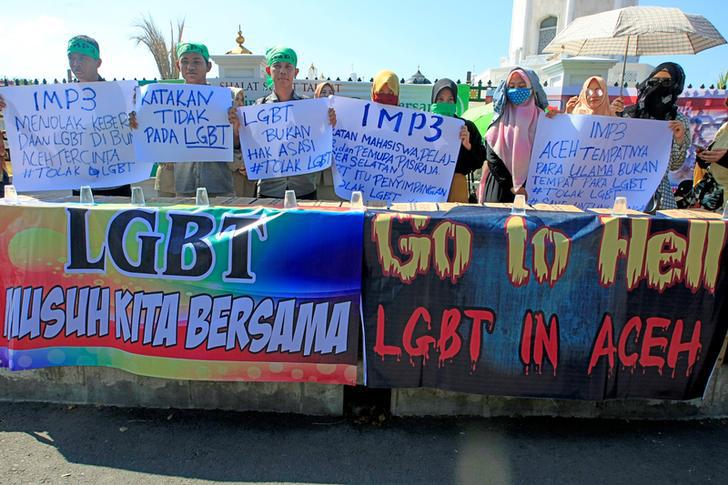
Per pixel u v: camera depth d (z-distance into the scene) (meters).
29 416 2.72
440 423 2.74
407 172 3.32
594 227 2.53
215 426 2.66
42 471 2.29
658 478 2.33
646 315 2.59
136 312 2.66
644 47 5.21
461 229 2.54
